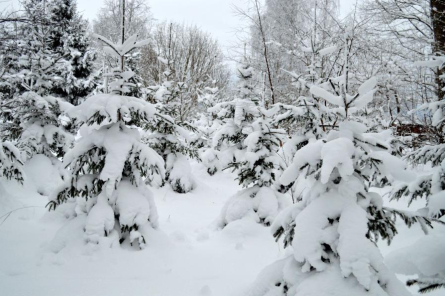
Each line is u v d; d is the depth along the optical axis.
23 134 7.81
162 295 3.22
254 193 6.25
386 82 11.05
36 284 3.16
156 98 9.36
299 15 14.38
